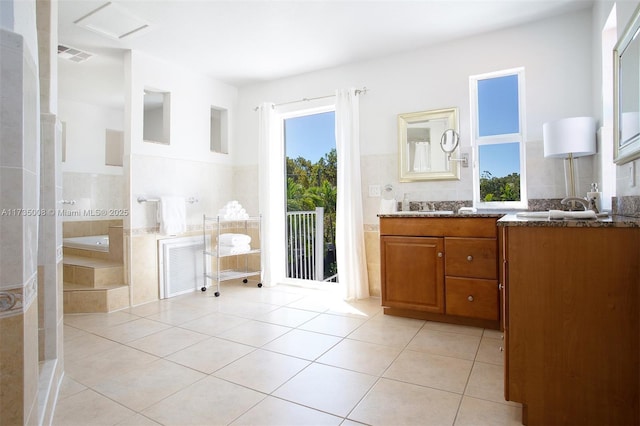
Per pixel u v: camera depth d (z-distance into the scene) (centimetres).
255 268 438
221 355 222
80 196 475
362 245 356
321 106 389
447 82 329
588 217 171
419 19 289
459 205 323
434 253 280
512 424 150
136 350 230
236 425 150
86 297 313
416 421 152
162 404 167
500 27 303
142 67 347
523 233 150
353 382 186
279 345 238
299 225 470
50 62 179
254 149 438
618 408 139
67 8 266
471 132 320
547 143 257
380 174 359
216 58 361
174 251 373
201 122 407
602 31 245
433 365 205
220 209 430
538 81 294
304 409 161
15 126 100
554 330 146
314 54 352
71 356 221
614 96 201
